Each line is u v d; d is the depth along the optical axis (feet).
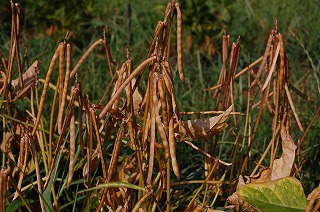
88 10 17.13
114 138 6.59
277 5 18.15
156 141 4.96
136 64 13.64
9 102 5.72
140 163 4.93
